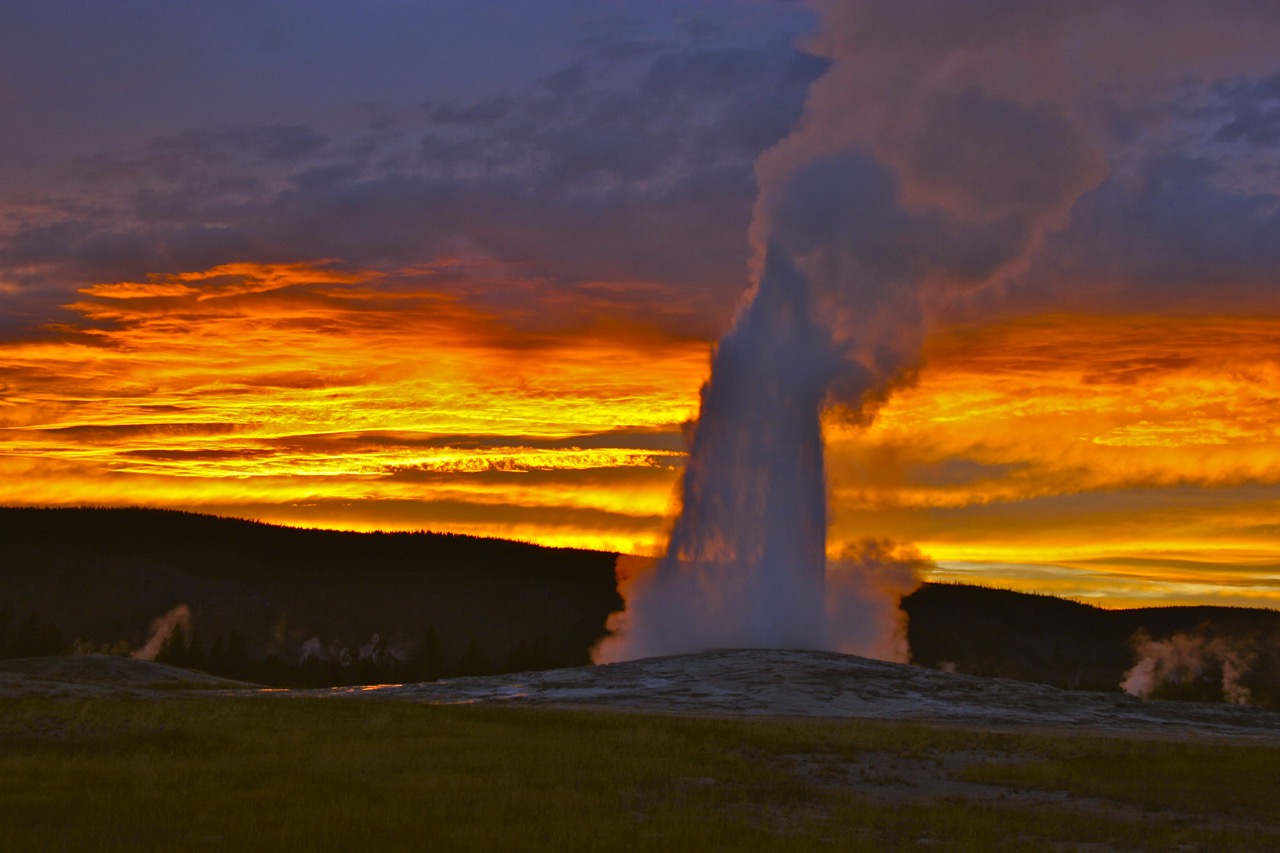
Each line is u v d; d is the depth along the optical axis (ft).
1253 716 157.69
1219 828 79.97
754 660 183.52
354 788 83.82
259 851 64.49
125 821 70.54
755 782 91.66
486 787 85.51
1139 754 110.01
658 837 70.13
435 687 176.24
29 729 103.65
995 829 76.59
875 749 110.22
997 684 170.40
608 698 157.79
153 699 135.23
